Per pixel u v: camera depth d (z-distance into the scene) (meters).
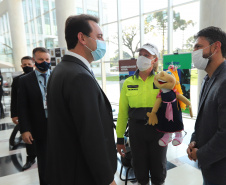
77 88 0.72
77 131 0.74
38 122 1.67
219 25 3.07
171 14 4.55
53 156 0.82
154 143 1.38
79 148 0.80
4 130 4.09
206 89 0.97
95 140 0.73
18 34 9.45
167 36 4.71
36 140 1.70
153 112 1.27
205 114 0.91
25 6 10.30
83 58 0.86
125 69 3.61
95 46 0.88
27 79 1.67
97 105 0.76
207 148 0.85
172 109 1.23
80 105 0.71
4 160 2.67
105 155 0.76
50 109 0.83
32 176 2.24
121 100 1.47
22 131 1.63
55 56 4.09
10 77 8.38
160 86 1.20
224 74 0.84
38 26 9.68
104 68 7.05
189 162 2.40
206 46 0.94
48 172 0.91
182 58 2.89
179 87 1.30
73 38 0.85
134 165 1.48
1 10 11.16
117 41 6.14
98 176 0.75
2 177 2.23
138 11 5.27
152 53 1.28
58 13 5.43
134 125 1.40
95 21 0.90
